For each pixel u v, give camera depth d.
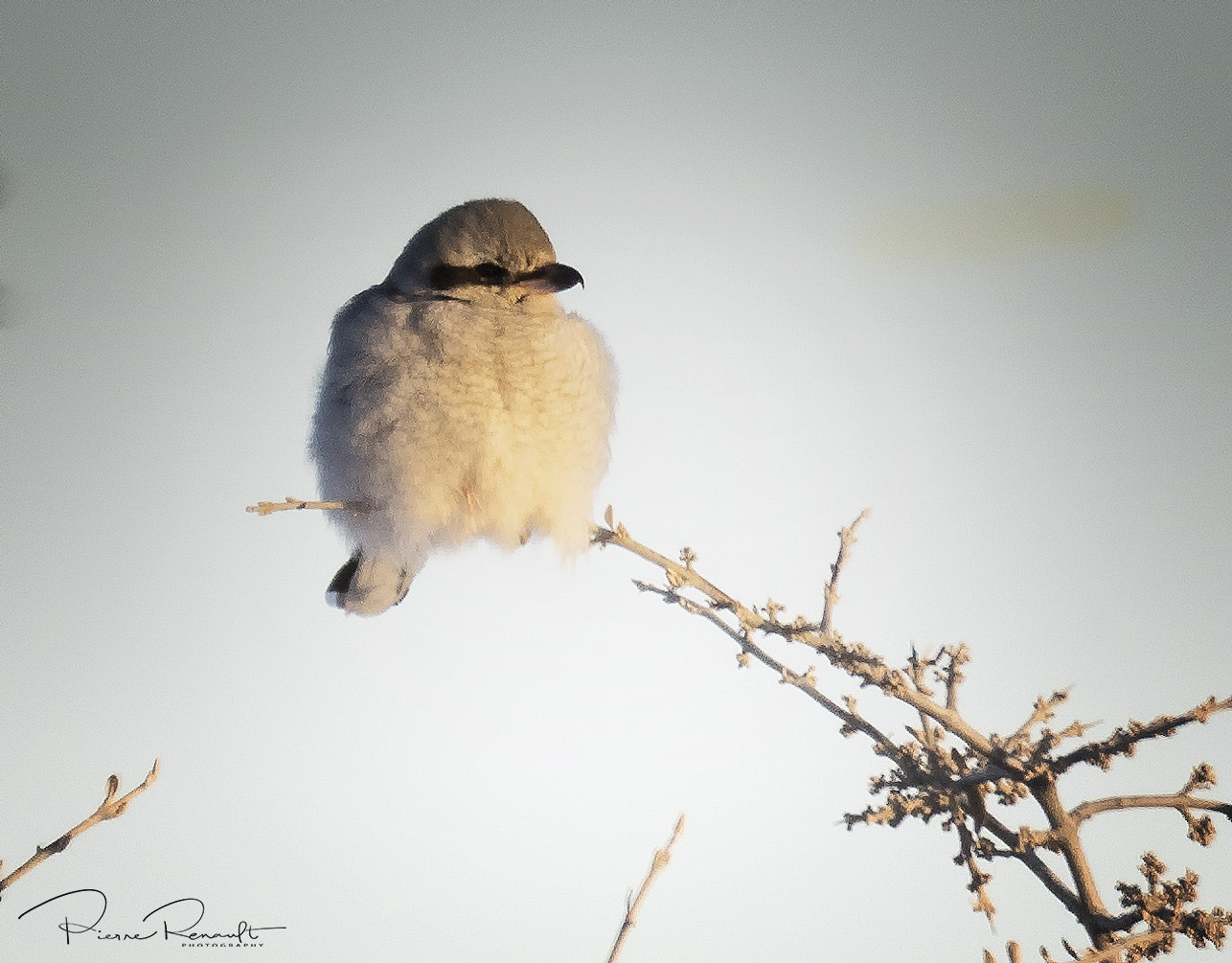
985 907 3.75
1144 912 3.54
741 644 4.25
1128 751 3.71
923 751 3.97
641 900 3.40
